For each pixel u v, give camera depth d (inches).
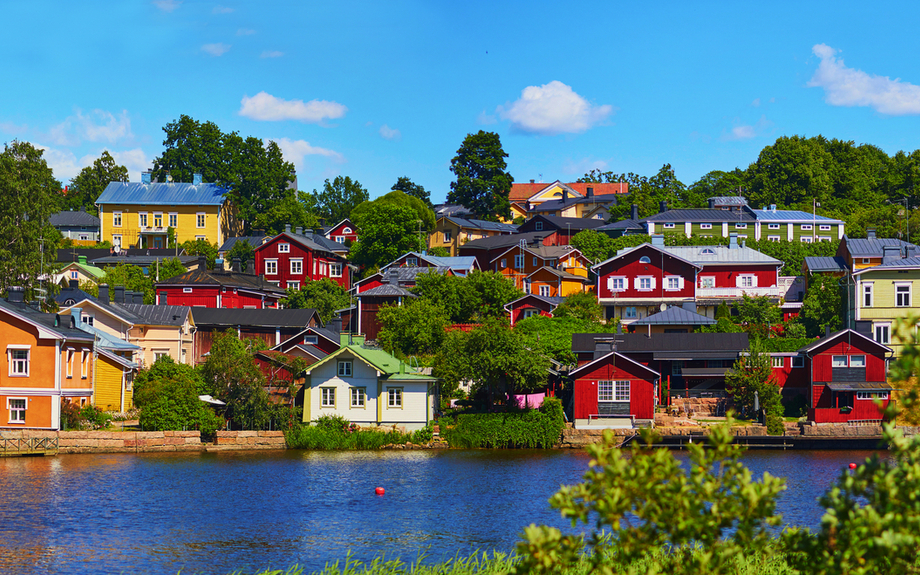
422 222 5546.3
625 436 2691.9
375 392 2778.1
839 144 7672.2
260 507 1873.8
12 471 2223.2
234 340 2827.3
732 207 5689.0
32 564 1432.1
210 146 6525.6
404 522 1748.3
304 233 5334.6
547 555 653.9
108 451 2559.1
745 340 3134.8
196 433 2637.8
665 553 1164.5
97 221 6456.7
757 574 1088.8
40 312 2768.2
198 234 5851.4
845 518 614.2
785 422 2861.7
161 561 1461.6
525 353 2832.2
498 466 2399.1
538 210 7411.4
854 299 3326.8
